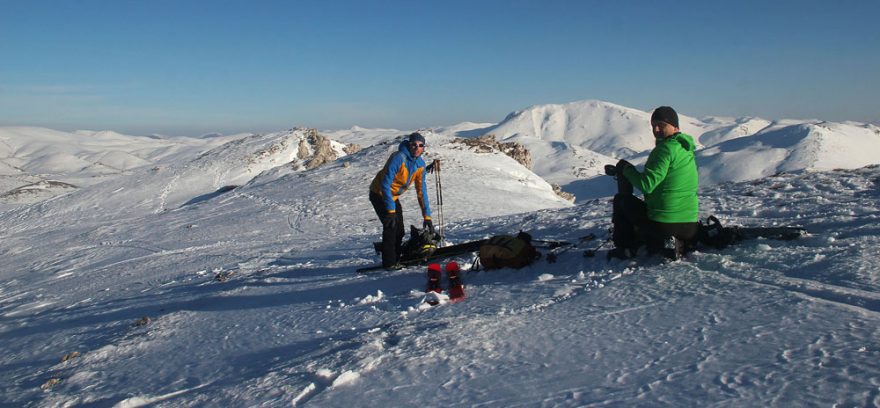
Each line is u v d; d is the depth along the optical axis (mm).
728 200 9469
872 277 4125
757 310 3742
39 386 5297
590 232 8625
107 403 4371
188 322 6988
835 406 2338
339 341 4711
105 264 20062
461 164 40531
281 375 3977
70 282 16344
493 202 29594
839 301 3771
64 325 9086
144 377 4938
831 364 2729
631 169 5402
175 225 31141
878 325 3129
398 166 7488
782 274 4551
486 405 2928
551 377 3178
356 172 41625
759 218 7520
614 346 3525
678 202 5332
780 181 10398
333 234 21031
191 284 11047
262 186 44094
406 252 7898
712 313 3844
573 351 3566
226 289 9219
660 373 2998
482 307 5117
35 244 33281
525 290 5438
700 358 3100
